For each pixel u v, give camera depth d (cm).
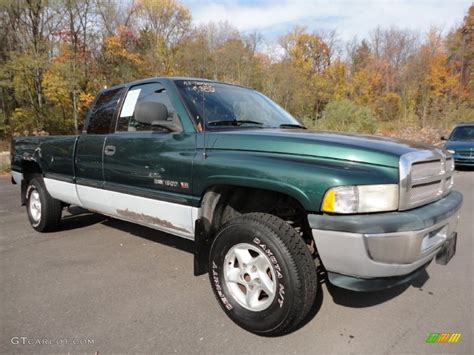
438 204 251
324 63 4372
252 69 3241
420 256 227
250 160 250
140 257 393
